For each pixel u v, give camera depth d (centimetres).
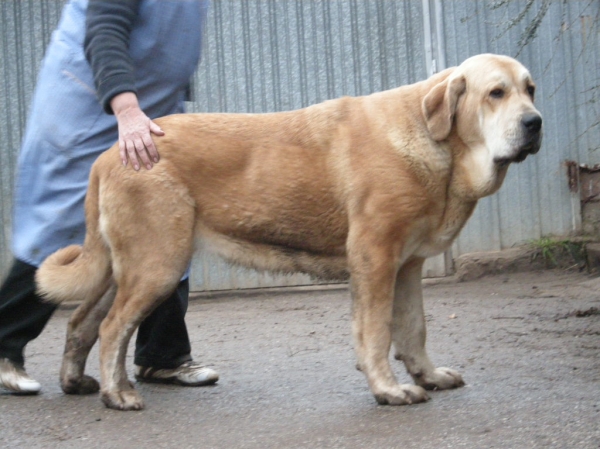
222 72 907
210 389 432
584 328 582
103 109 400
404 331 407
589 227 928
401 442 321
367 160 383
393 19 912
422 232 390
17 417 375
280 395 411
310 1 909
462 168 387
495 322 621
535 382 415
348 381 438
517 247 923
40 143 423
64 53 427
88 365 504
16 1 881
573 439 316
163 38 425
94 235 401
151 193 383
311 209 392
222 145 395
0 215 882
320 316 707
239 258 405
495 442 316
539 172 926
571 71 921
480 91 379
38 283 398
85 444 334
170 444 332
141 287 384
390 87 917
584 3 915
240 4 903
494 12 911
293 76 913
